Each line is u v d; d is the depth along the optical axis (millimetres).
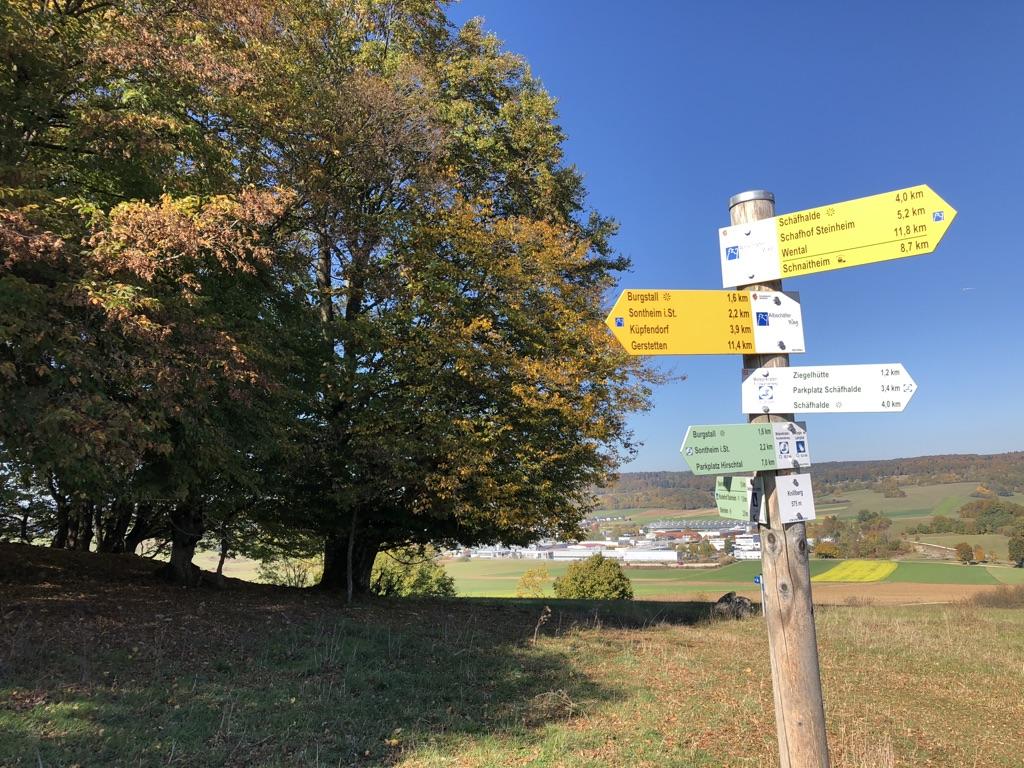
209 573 13266
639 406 13344
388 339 12445
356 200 13297
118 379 6996
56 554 13414
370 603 12953
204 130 9961
